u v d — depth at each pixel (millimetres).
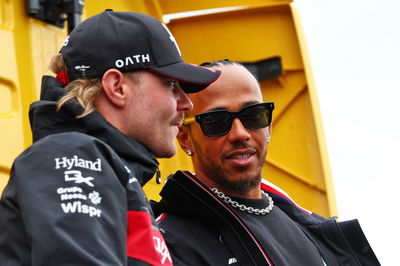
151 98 2900
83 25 3008
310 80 7195
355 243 3926
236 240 3514
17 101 4730
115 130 2785
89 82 2875
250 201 3746
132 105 2877
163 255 2715
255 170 3740
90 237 2344
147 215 2670
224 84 3746
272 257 3541
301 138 7297
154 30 2980
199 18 7402
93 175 2484
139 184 2762
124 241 2473
